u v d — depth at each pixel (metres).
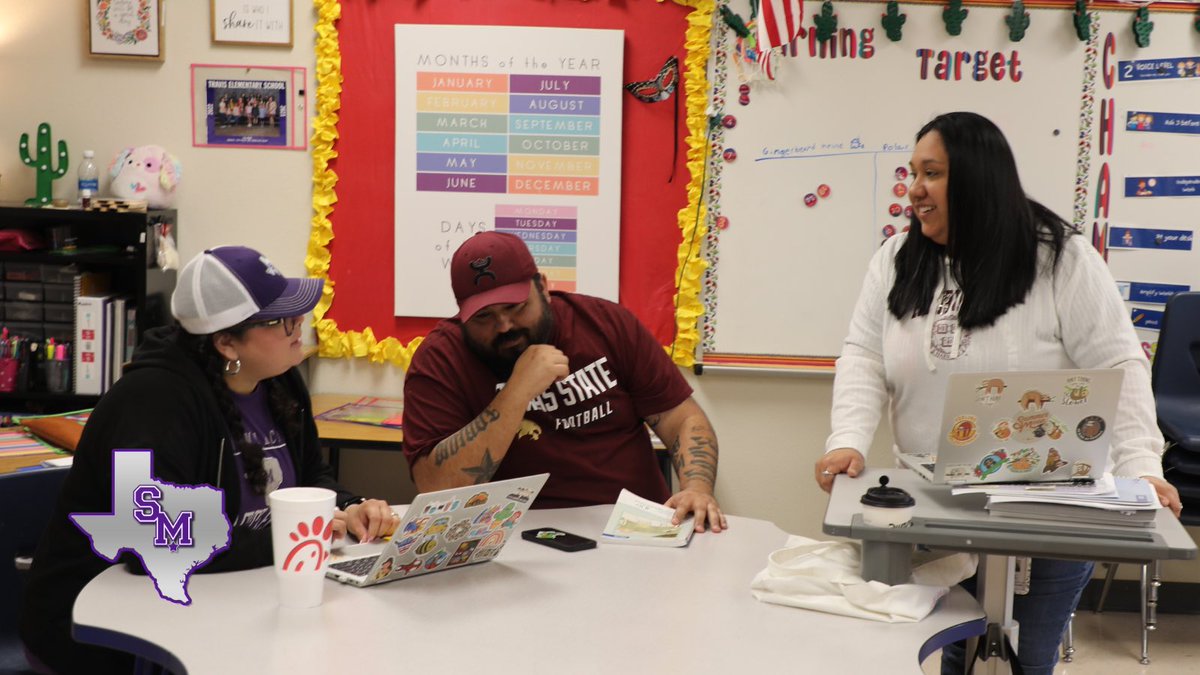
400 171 3.59
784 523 3.71
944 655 2.16
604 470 2.30
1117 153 3.50
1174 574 3.81
